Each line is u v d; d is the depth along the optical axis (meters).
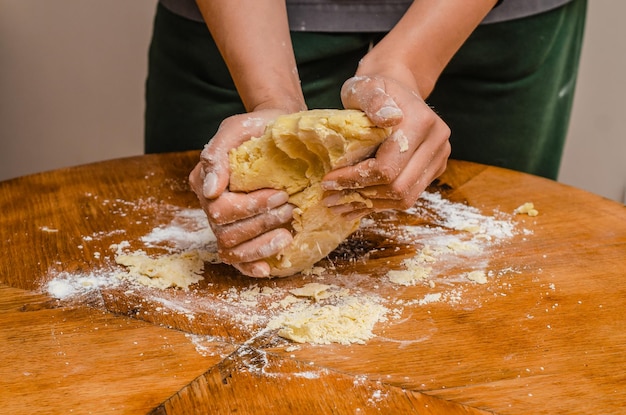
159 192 1.32
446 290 1.00
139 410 0.75
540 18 1.49
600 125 2.38
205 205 0.98
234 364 0.83
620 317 0.93
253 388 0.78
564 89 1.67
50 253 1.09
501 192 1.33
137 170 1.40
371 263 1.08
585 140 2.42
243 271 1.00
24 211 1.23
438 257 1.09
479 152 1.62
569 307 0.95
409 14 1.12
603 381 0.80
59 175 1.37
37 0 2.21
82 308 0.94
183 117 1.58
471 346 0.86
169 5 1.51
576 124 2.40
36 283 1.01
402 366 0.82
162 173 1.39
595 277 1.03
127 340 0.87
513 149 1.61
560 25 1.54
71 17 2.23
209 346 0.86
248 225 0.97
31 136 2.38
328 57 1.48
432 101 1.59
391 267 1.07
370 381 0.80
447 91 1.58
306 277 1.04
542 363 0.83
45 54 2.28
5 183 1.32
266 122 1.00
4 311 0.93
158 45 1.59
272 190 0.97
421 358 0.84
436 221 1.22
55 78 2.31
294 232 1.00
